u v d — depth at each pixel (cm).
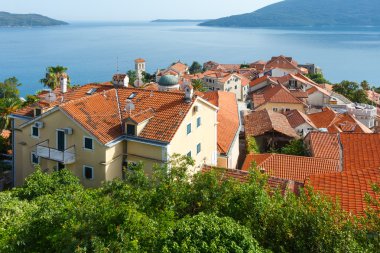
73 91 4981
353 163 3894
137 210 1933
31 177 3136
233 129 5419
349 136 4412
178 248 1518
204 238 1551
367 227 1819
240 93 14825
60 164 3981
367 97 12912
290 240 1728
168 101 4097
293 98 9669
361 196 2648
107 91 4356
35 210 2347
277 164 4134
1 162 5522
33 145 4191
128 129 3784
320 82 16750
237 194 1980
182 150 3869
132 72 17088
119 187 2138
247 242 1542
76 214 1825
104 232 1747
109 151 3675
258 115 6912
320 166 4050
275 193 2067
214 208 1956
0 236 2088
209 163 4531
